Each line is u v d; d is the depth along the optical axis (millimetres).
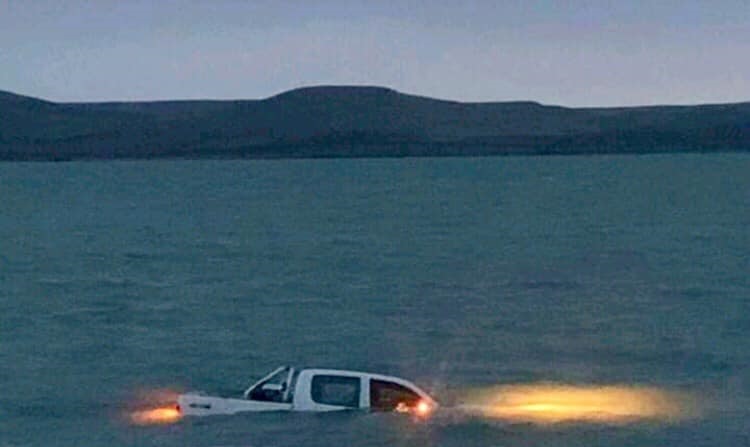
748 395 38750
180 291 66500
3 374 42750
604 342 49562
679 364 44656
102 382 41250
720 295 63531
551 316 56906
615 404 37188
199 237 103000
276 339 50531
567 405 36938
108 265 80500
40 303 61438
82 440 32125
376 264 81250
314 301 62531
